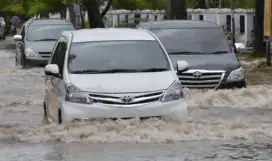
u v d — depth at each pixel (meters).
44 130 22.34
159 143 20.97
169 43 33.75
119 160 18.77
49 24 55.00
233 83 32.03
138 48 24.23
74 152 19.86
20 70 50.53
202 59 32.47
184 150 19.97
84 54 23.91
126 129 21.45
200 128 22.38
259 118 26.39
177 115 22.16
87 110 21.72
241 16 81.75
